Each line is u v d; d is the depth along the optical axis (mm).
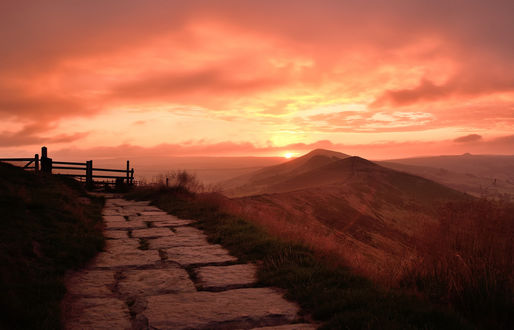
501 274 4797
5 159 17344
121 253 7422
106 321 4109
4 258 5328
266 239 8008
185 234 9477
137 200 17359
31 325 3734
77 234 7996
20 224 7410
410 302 4387
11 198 9102
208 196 15047
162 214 12898
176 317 4219
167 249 7840
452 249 5625
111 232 9703
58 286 4969
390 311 4086
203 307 4535
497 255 5246
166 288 5320
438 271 5180
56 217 9109
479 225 5668
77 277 5773
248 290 5246
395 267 5734
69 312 4332
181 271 6227
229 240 8383
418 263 5543
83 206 12742
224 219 10922
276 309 4492
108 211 13438
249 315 4293
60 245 6879
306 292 4906
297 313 4391
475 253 5273
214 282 5578
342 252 7082
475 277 4688
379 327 3635
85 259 6676
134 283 5535
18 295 4344
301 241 7852
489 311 4273
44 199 10430
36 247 6488
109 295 5012
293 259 6523
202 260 6918
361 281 5359
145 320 4141
